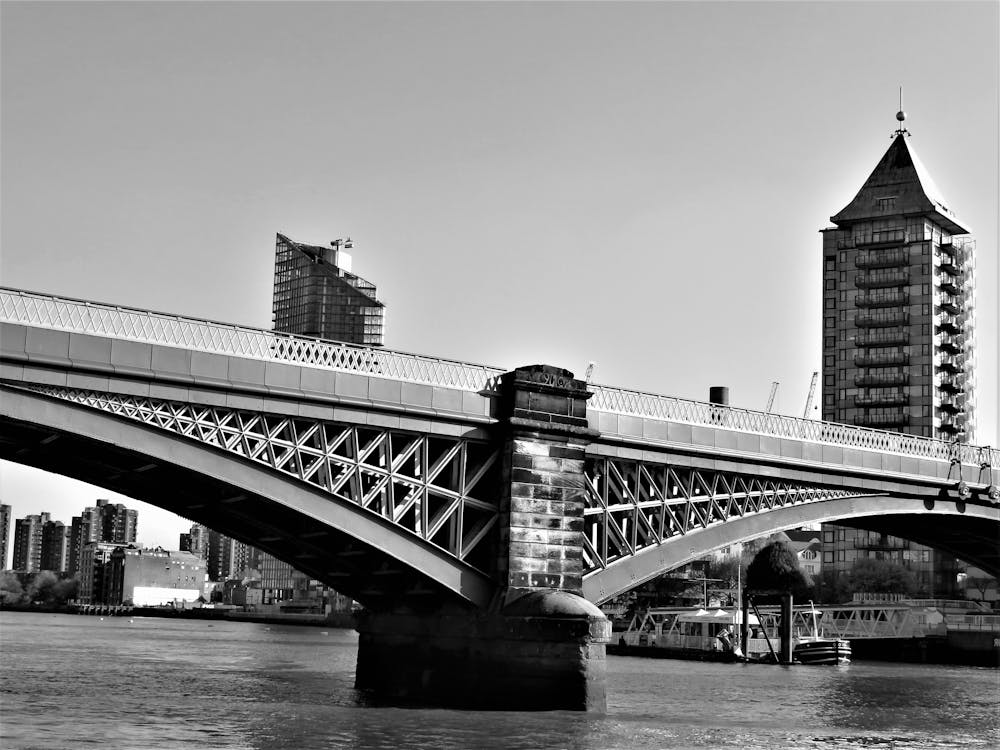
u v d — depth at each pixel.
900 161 186.12
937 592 180.12
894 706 70.50
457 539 51.53
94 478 51.84
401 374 50.59
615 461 58.31
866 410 181.12
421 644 55.41
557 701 50.38
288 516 52.88
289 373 47.28
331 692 65.69
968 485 76.00
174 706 55.94
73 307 42.88
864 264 183.62
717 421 62.50
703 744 46.41
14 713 52.28
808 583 163.62
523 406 53.09
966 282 189.38
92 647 131.00
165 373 44.19
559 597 51.22
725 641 133.50
